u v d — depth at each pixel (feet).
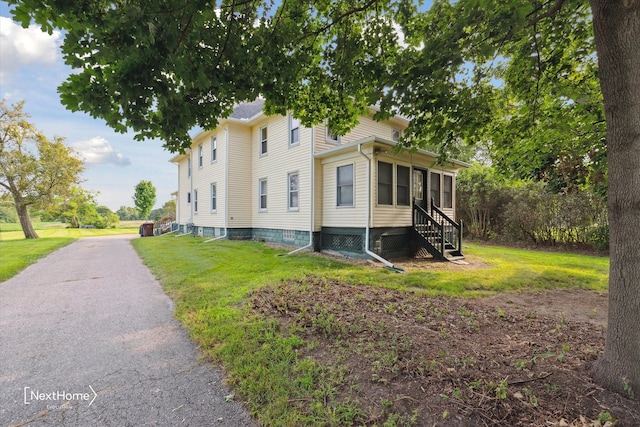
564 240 35.14
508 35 8.55
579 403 6.13
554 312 12.92
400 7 9.97
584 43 11.59
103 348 9.47
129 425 6.11
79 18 5.82
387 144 25.18
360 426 5.76
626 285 6.37
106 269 22.45
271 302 13.01
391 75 9.93
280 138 35.27
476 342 9.27
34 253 31.07
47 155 53.72
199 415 6.38
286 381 7.29
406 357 8.15
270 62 9.29
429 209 31.04
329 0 9.93
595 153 16.55
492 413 5.95
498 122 15.83
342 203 28.45
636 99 6.18
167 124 8.16
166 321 11.71
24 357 8.93
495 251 32.96
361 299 13.70
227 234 39.55
